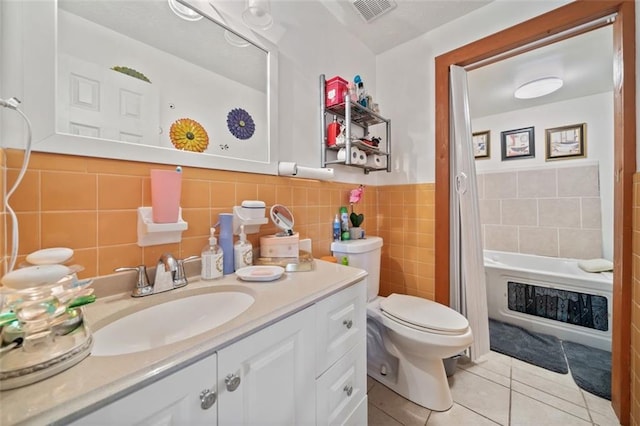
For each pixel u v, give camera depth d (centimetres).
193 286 86
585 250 232
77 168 71
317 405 79
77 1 75
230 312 82
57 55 71
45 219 67
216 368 53
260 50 122
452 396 135
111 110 81
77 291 53
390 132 198
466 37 162
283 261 110
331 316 86
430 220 179
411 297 155
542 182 252
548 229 249
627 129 115
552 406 127
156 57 91
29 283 44
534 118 257
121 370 43
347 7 158
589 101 232
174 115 95
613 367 122
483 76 200
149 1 90
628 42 115
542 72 195
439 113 169
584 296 185
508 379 148
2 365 39
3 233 59
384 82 201
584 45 164
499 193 274
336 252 151
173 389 46
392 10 160
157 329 74
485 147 284
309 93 148
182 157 94
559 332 194
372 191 201
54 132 68
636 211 111
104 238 76
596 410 124
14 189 57
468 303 158
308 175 133
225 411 55
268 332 64
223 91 109
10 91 63
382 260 202
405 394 136
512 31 144
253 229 117
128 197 81
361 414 100
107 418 39
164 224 82
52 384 39
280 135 132
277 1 131
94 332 60
